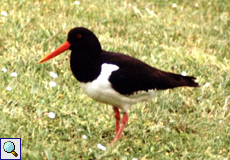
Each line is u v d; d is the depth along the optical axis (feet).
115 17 53.01
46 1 52.75
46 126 32.37
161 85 32.78
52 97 35.73
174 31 52.85
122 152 31.45
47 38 44.86
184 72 42.11
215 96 40.70
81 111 34.83
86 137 31.63
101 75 30.60
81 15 52.26
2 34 42.96
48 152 29.25
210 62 46.78
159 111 37.27
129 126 34.94
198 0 63.87
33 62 39.91
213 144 34.30
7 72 37.65
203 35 53.88
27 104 34.30
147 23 53.67
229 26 58.39
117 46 45.75
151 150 32.35
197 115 38.17
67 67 40.55
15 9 49.21
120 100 31.99
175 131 35.24
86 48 30.89
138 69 31.76
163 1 61.93
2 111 32.83
